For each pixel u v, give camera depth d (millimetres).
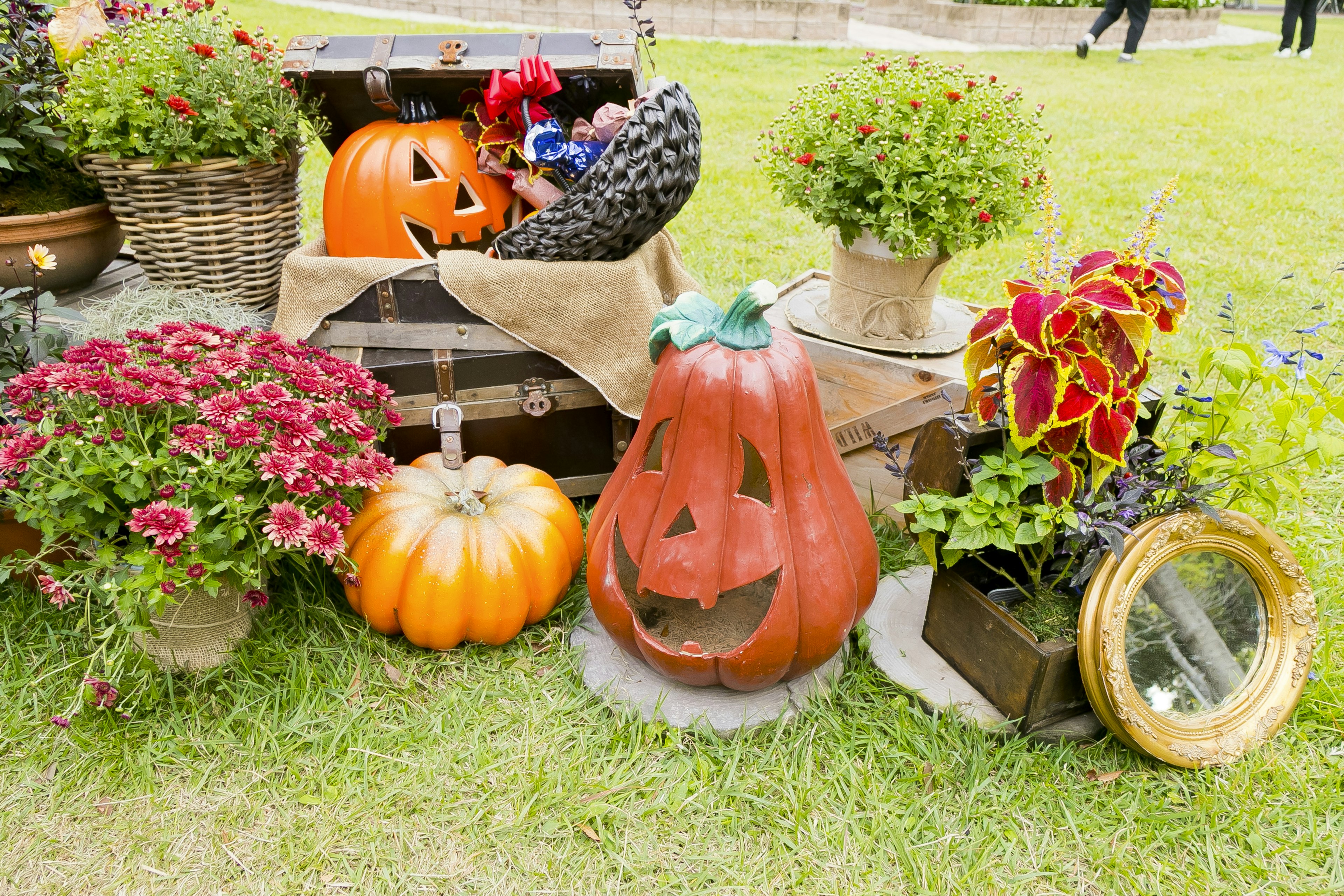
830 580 2000
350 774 1981
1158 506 2018
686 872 1826
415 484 2340
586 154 2467
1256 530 2010
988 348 1999
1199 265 4789
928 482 2166
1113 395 1828
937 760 2043
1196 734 2023
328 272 2408
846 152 2391
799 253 4746
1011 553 2289
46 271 2629
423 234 2889
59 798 1904
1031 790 1979
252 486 1992
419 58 2553
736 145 6840
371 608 2215
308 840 1851
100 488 1896
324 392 2117
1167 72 11188
